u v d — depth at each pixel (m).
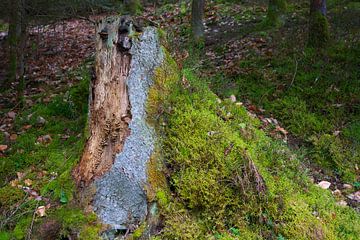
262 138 4.37
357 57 6.88
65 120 5.57
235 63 7.30
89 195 3.23
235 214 3.31
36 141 5.03
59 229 3.15
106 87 3.37
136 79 3.39
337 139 5.15
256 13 11.35
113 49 3.37
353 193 4.41
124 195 3.20
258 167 3.67
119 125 3.30
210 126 3.65
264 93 6.17
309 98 6.05
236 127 4.19
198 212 3.30
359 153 5.00
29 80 8.49
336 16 9.07
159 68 3.56
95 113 3.39
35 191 3.79
